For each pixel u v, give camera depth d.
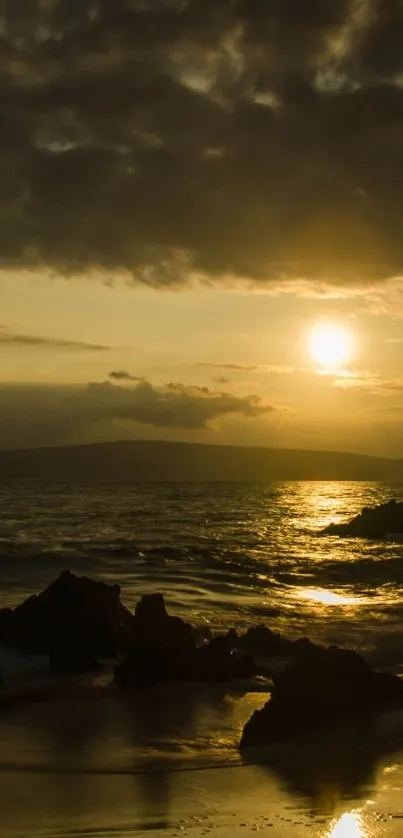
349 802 6.12
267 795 6.37
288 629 15.34
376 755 7.52
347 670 9.16
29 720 9.16
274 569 26.58
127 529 42.16
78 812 5.96
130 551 30.25
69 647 12.04
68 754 7.80
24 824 5.66
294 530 44.34
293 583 23.44
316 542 37.47
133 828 5.54
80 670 11.83
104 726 8.93
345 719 8.65
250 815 5.81
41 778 6.98
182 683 11.11
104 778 6.96
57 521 46.75
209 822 5.65
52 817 5.83
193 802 6.19
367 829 5.45
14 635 13.22
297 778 6.86
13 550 30.22
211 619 16.33
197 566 26.86
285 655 12.86
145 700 10.18
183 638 11.59
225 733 8.70
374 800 6.16
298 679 8.97
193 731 8.76
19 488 107.62
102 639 12.80
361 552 32.97
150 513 56.00
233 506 68.88
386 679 9.23
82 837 5.32
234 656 11.89
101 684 11.09
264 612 17.48
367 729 8.37
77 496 82.25
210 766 7.34
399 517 43.75
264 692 10.69
